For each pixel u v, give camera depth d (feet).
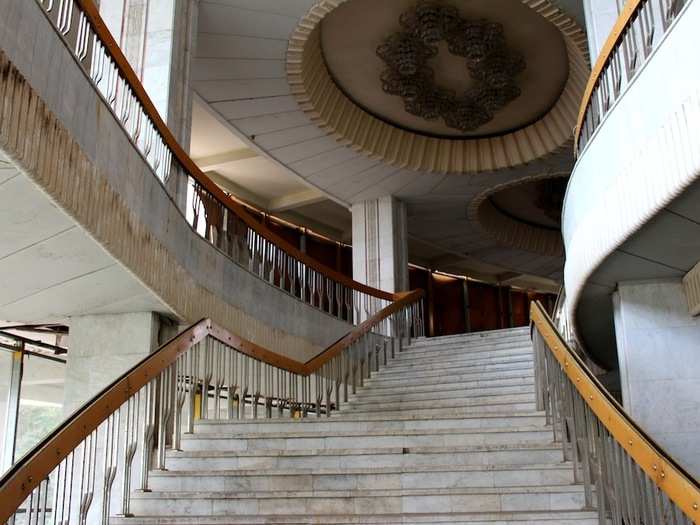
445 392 31.04
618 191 18.12
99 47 19.81
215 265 27.40
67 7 16.92
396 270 49.32
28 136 13.50
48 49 14.34
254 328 30.22
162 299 22.20
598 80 20.88
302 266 37.01
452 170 46.88
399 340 41.06
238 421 22.48
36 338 29.25
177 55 29.35
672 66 15.26
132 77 21.07
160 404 19.31
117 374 22.93
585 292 22.63
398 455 18.86
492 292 71.31
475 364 34.68
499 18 37.24
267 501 16.84
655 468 11.65
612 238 18.54
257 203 54.85
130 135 20.39
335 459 19.13
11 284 20.33
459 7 36.78
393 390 32.86
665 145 15.55
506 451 18.45
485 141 46.93
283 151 44.50
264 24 33.83
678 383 20.83
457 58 40.96
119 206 18.61
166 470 18.75
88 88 16.52
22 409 30.91
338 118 42.37
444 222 55.16
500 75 39.47
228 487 18.12
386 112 45.14
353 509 16.49
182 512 17.13
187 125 29.68
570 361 16.33
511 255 61.62
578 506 15.96
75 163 15.78
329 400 28.68
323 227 59.82
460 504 16.24
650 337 21.25
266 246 33.53
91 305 22.56
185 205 25.70
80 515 14.20
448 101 42.34
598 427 14.92
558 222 59.72
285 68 36.78
